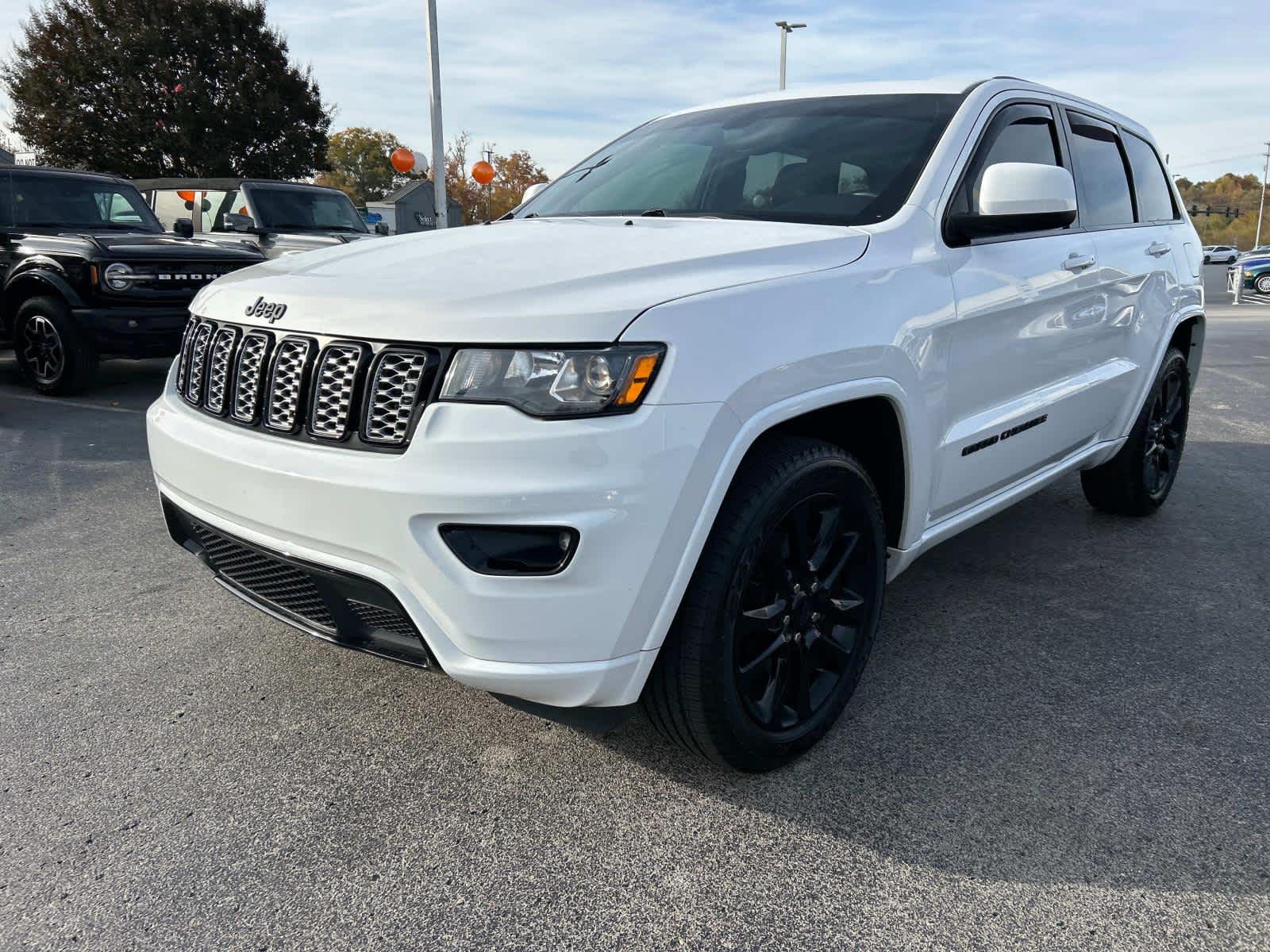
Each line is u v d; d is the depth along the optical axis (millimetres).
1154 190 4219
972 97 2959
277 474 2002
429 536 1825
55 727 2480
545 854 1982
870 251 2396
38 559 3725
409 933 1758
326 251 2588
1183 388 4387
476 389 1808
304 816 2109
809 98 3318
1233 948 1715
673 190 3066
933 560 3805
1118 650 2959
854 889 1874
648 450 1788
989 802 2156
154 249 6957
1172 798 2166
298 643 2996
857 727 2488
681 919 1793
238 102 25438
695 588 1950
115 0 24953
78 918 1789
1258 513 4477
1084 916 1796
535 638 1830
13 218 7484
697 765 2324
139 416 6488
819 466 2137
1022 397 3031
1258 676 2781
